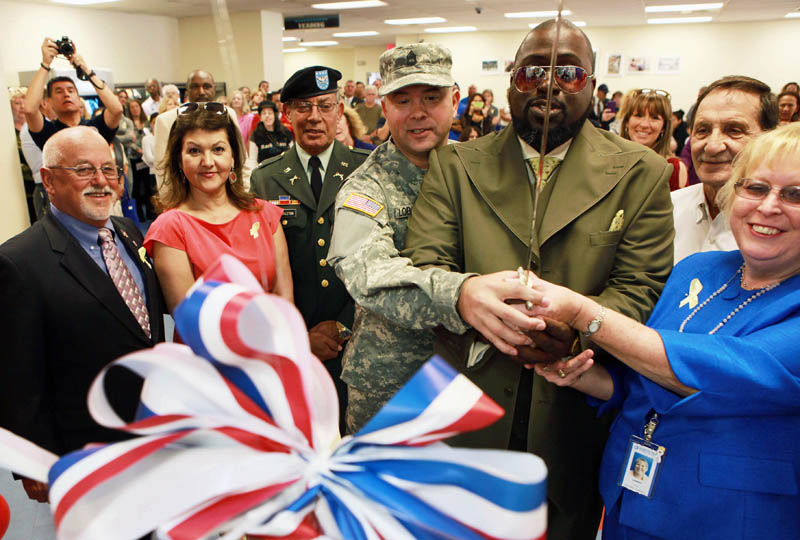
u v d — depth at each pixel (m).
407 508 0.44
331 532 0.44
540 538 0.43
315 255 1.93
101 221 1.42
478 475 0.43
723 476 0.91
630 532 1.03
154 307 1.52
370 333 1.37
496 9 10.77
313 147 1.99
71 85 3.75
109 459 0.42
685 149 3.62
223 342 0.44
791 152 0.87
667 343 0.89
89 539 0.40
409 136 1.33
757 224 0.91
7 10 8.57
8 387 1.29
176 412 0.48
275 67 9.92
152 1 8.09
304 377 0.47
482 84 15.33
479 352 1.07
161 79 9.80
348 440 0.48
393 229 1.32
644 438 1.01
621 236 1.09
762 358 0.84
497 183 1.13
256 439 0.47
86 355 1.37
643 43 13.43
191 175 1.59
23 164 4.53
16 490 2.32
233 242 1.63
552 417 1.10
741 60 12.91
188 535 0.41
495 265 1.09
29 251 1.32
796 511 0.90
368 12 11.18
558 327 0.90
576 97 1.05
